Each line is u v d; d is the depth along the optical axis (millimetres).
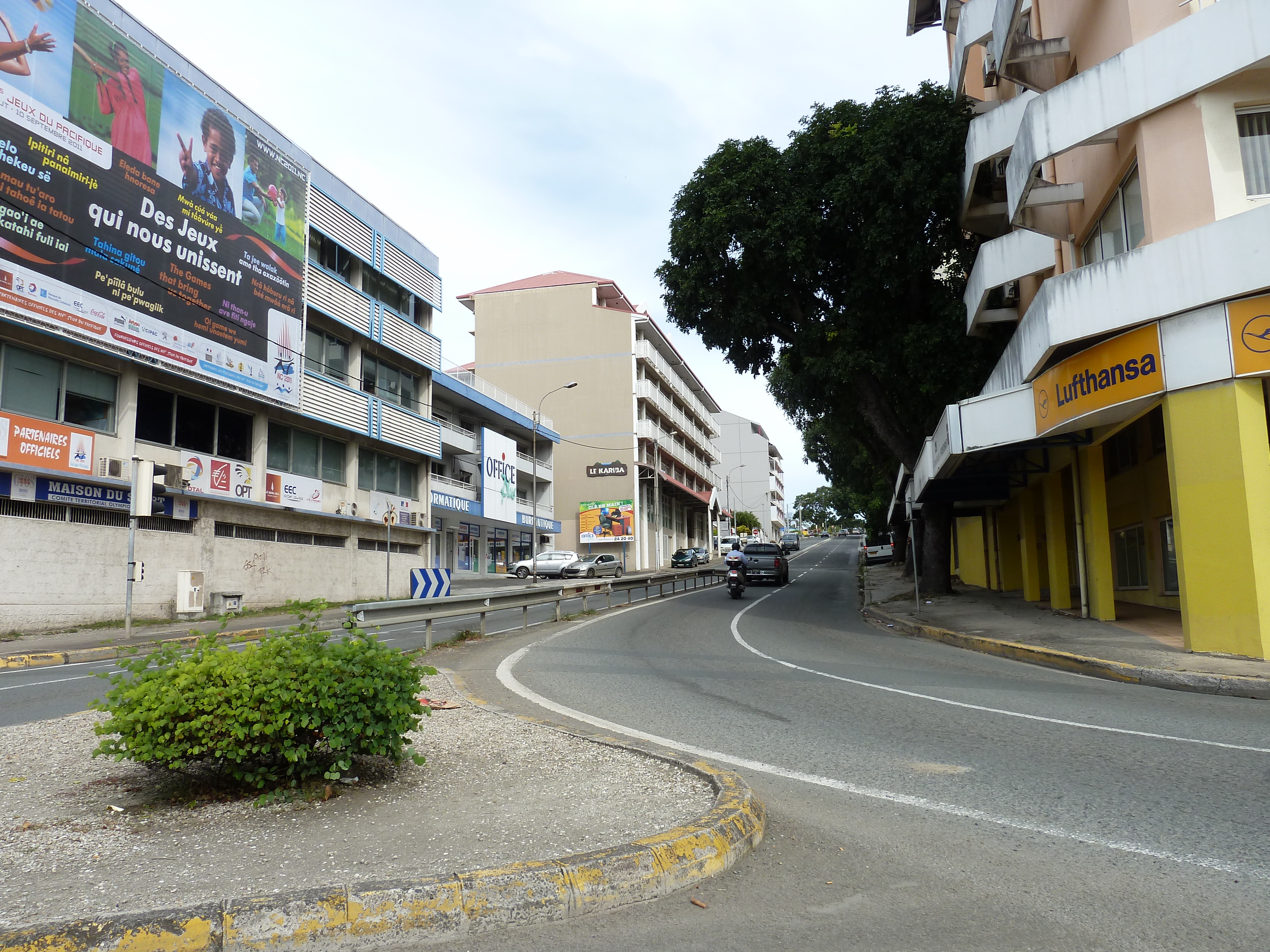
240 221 22500
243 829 4176
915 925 3354
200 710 4582
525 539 51781
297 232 25094
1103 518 15680
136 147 19062
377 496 30359
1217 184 10875
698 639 15336
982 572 31484
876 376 21719
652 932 3289
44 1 16797
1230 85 10945
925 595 24531
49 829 4191
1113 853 4164
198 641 5211
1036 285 17984
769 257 20953
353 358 28875
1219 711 8031
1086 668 10867
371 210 29906
